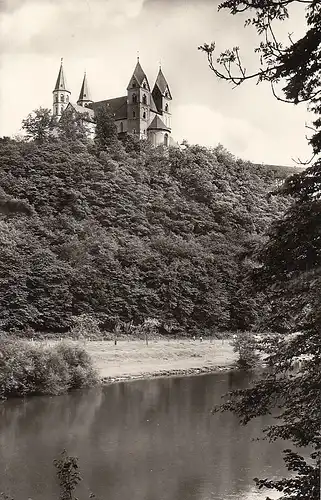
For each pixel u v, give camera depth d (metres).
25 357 41.00
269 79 9.75
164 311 81.31
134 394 42.28
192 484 22.08
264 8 9.32
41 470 23.47
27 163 103.81
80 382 44.41
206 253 90.94
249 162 136.75
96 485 21.83
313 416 10.50
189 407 37.09
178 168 123.88
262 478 22.66
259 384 11.91
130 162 116.38
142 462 24.88
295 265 10.51
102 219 99.81
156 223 104.31
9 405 37.56
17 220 89.38
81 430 30.83
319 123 10.61
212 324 82.81
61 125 121.94
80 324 71.12
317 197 10.66
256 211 117.94
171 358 61.06
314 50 9.36
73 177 104.38
